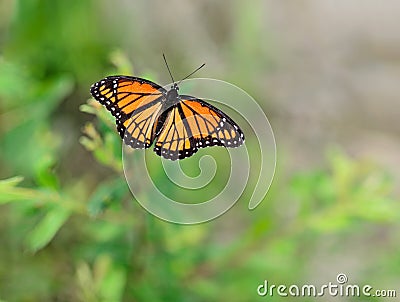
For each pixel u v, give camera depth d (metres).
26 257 0.97
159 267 0.92
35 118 1.00
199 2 1.55
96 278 0.94
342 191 0.97
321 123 1.69
